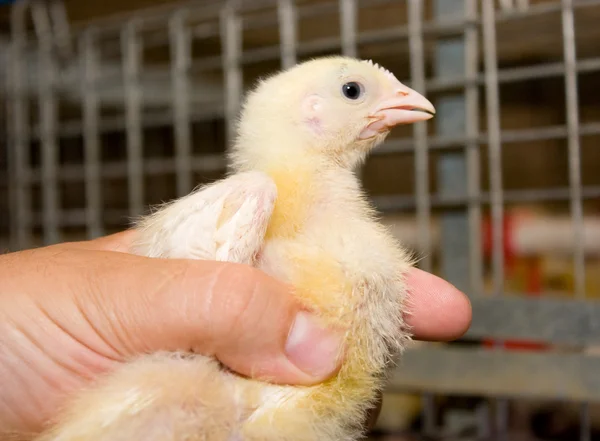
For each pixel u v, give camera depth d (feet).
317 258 0.64
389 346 0.67
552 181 1.54
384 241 0.68
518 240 1.22
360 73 0.75
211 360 0.61
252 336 0.59
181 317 0.59
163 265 0.61
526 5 0.83
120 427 0.58
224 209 0.63
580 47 1.12
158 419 0.58
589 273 1.16
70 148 1.47
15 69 1.09
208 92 1.23
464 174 0.87
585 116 1.46
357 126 0.75
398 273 0.68
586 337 0.79
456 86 0.85
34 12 1.07
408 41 0.93
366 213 0.73
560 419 1.00
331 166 0.74
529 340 0.85
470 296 0.84
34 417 0.61
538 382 0.81
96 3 1.03
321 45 0.91
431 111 0.76
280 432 0.60
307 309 0.63
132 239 0.74
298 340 0.62
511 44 1.05
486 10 0.82
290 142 0.72
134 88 1.00
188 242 0.62
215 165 1.06
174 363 0.60
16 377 0.61
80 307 0.60
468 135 0.85
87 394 0.59
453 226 0.88
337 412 0.63
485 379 0.83
